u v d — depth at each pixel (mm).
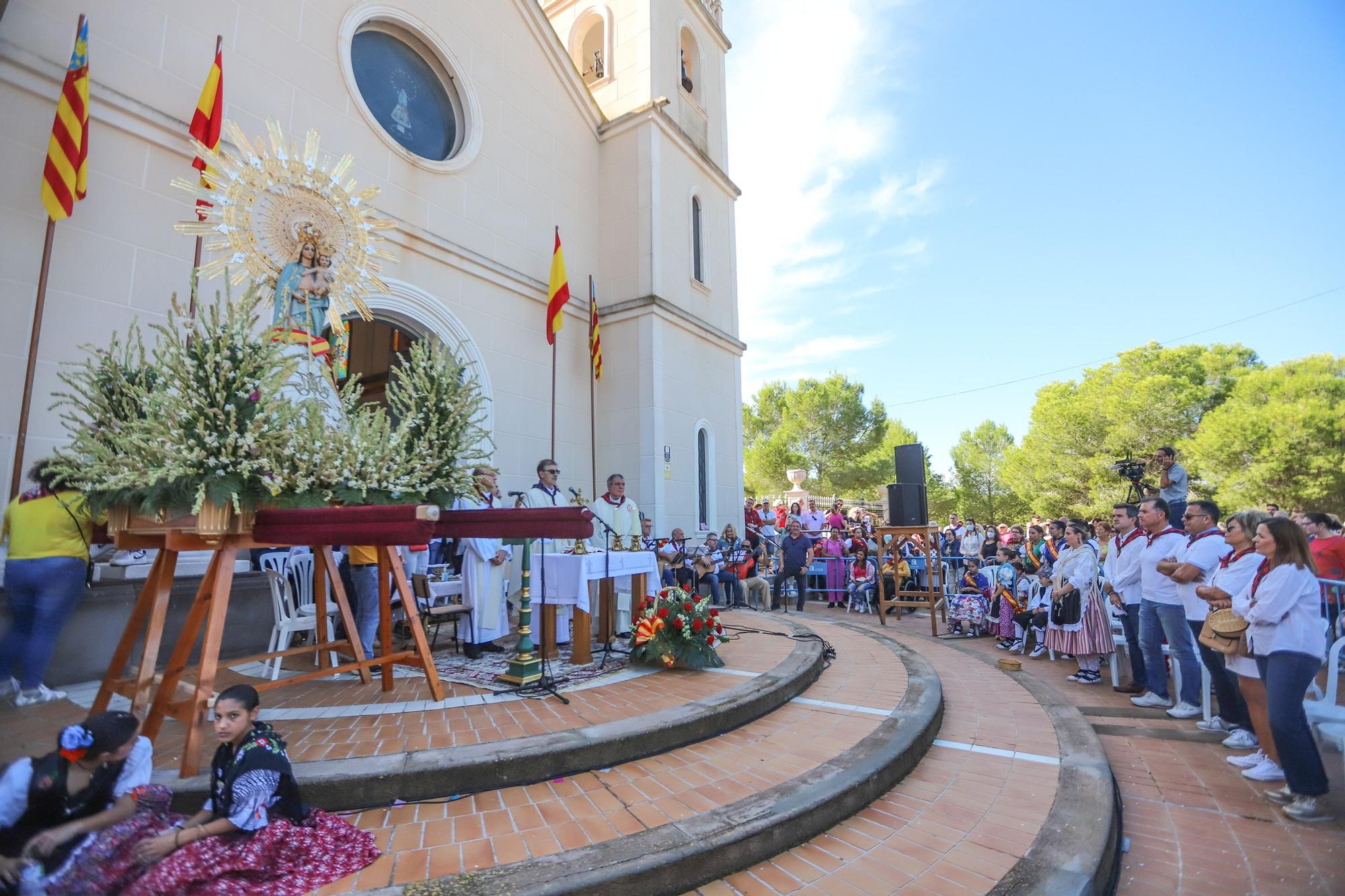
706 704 4242
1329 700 3654
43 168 5395
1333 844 3242
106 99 5738
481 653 5930
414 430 4258
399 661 4363
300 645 5984
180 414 3113
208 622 3221
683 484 11945
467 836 2750
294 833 2438
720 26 15422
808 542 11812
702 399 12945
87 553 4203
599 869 2467
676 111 13305
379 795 3025
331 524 3164
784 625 7812
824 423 33688
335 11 7906
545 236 10875
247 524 3361
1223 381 25453
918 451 10047
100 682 4785
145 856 2320
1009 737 4570
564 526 3842
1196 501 5246
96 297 5602
